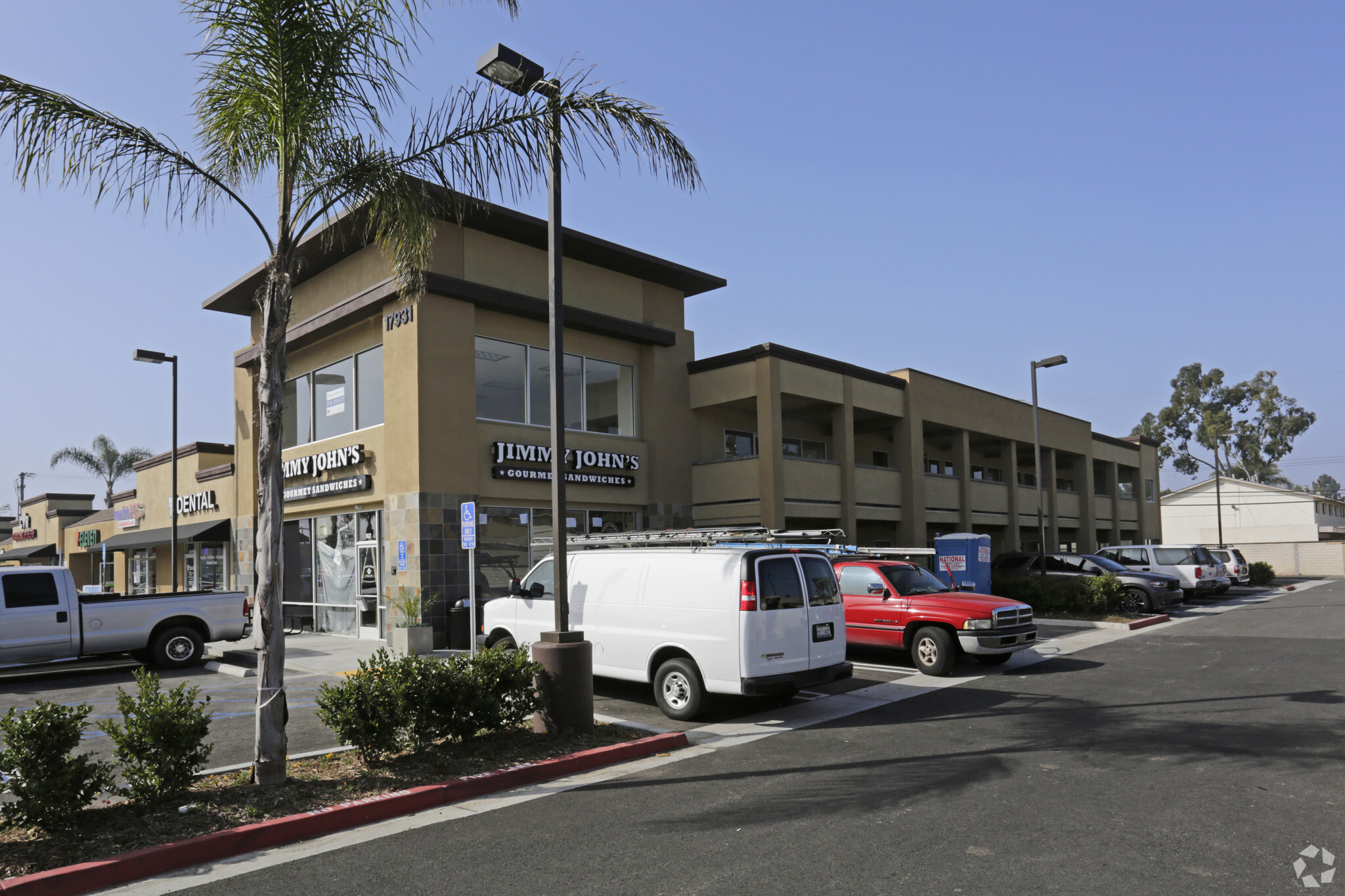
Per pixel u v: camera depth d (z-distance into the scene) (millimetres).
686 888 5020
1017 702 11031
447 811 6754
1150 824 5973
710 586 10367
